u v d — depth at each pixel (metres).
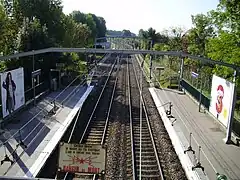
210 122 23.30
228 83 19.33
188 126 22.12
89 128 22.34
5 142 16.47
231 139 19.48
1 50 30.84
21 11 39.38
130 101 31.19
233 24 21.05
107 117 24.95
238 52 20.39
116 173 15.26
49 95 29.66
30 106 24.91
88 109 27.75
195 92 30.50
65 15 47.50
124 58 83.56
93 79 41.53
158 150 18.44
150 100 32.16
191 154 16.86
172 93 34.50
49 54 32.25
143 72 53.53
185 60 41.88
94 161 11.04
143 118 25.31
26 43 30.14
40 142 17.44
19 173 13.68
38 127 19.98
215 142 19.06
